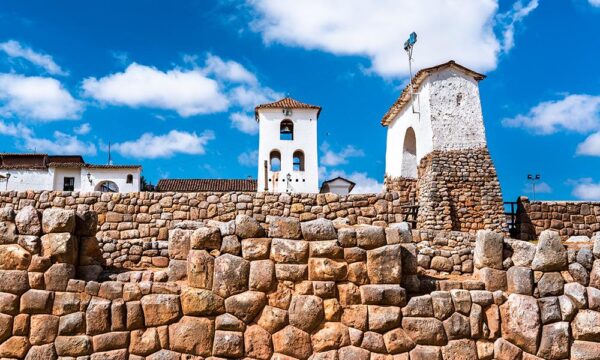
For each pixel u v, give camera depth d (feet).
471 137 78.79
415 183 90.48
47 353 20.26
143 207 57.52
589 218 67.56
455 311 22.21
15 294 20.63
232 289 21.47
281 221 22.41
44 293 20.74
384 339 21.47
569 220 67.51
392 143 99.14
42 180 149.48
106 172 151.02
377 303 21.77
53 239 21.21
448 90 80.53
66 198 57.36
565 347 22.02
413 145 91.97
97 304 20.86
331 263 21.98
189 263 21.76
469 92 80.84
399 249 22.43
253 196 59.16
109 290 21.21
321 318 21.50
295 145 152.97
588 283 22.79
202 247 21.90
